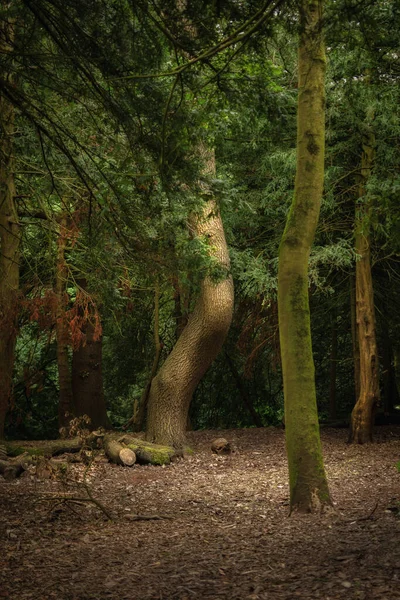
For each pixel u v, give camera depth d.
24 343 18.97
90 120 9.37
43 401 20.58
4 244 12.87
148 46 7.15
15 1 6.92
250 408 20.89
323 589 4.61
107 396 21.59
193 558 5.81
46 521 7.54
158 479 10.85
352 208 14.96
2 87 7.66
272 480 10.52
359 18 5.56
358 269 14.34
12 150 10.00
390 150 13.14
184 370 13.72
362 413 14.36
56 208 14.30
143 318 19.28
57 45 7.61
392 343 18.34
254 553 5.87
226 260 13.53
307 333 7.58
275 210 14.85
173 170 8.30
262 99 7.75
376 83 8.95
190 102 8.44
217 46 5.95
